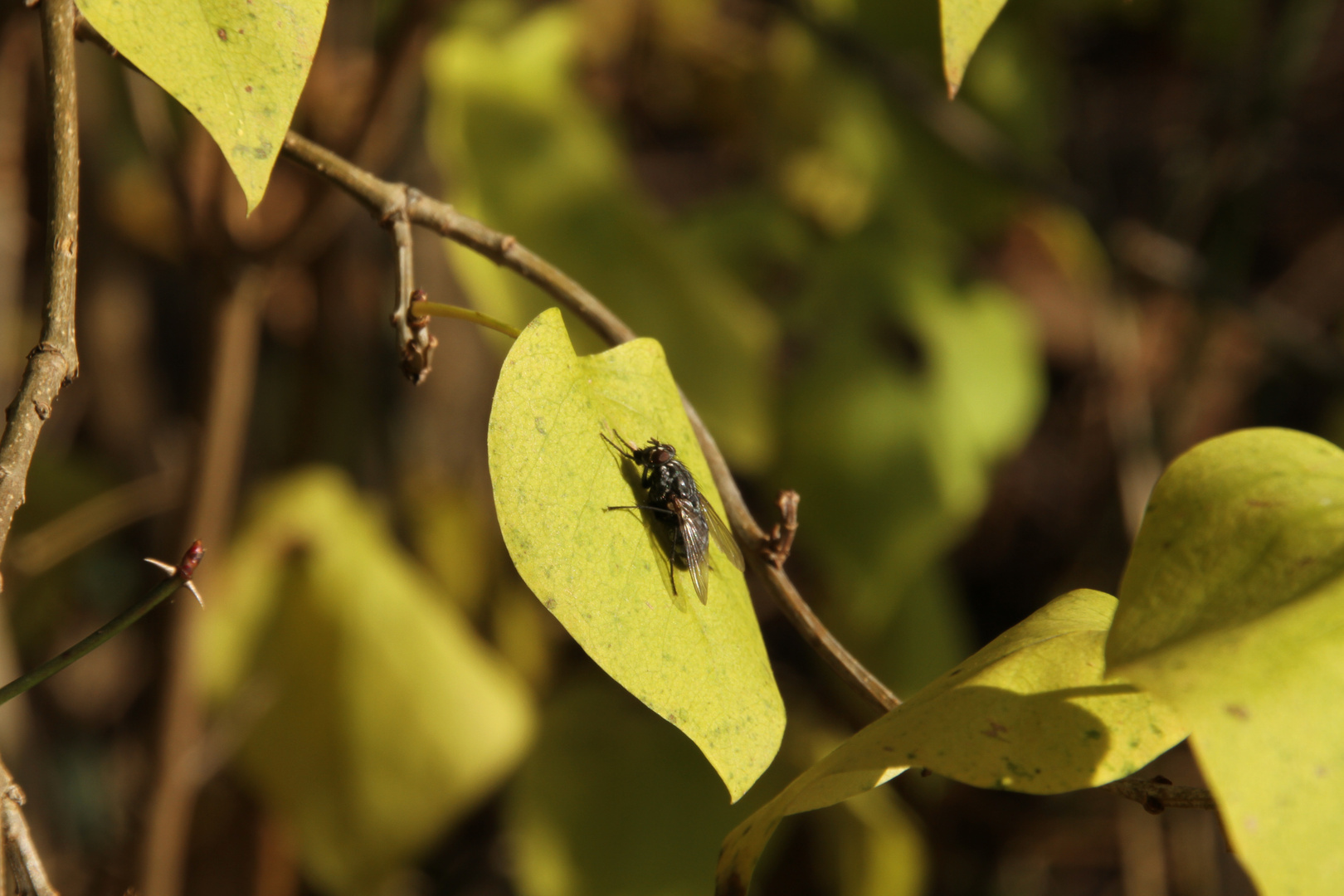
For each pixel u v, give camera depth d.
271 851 0.50
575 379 0.26
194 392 0.41
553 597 0.25
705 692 0.25
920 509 0.48
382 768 0.45
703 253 0.51
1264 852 0.23
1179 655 0.24
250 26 0.25
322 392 0.52
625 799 0.47
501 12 0.50
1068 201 0.51
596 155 0.44
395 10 0.47
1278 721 0.24
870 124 0.54
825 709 0.54
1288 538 0.24
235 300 0.39
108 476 0.52
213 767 0.42
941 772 0.25
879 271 0.51
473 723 0.45
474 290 0.39
